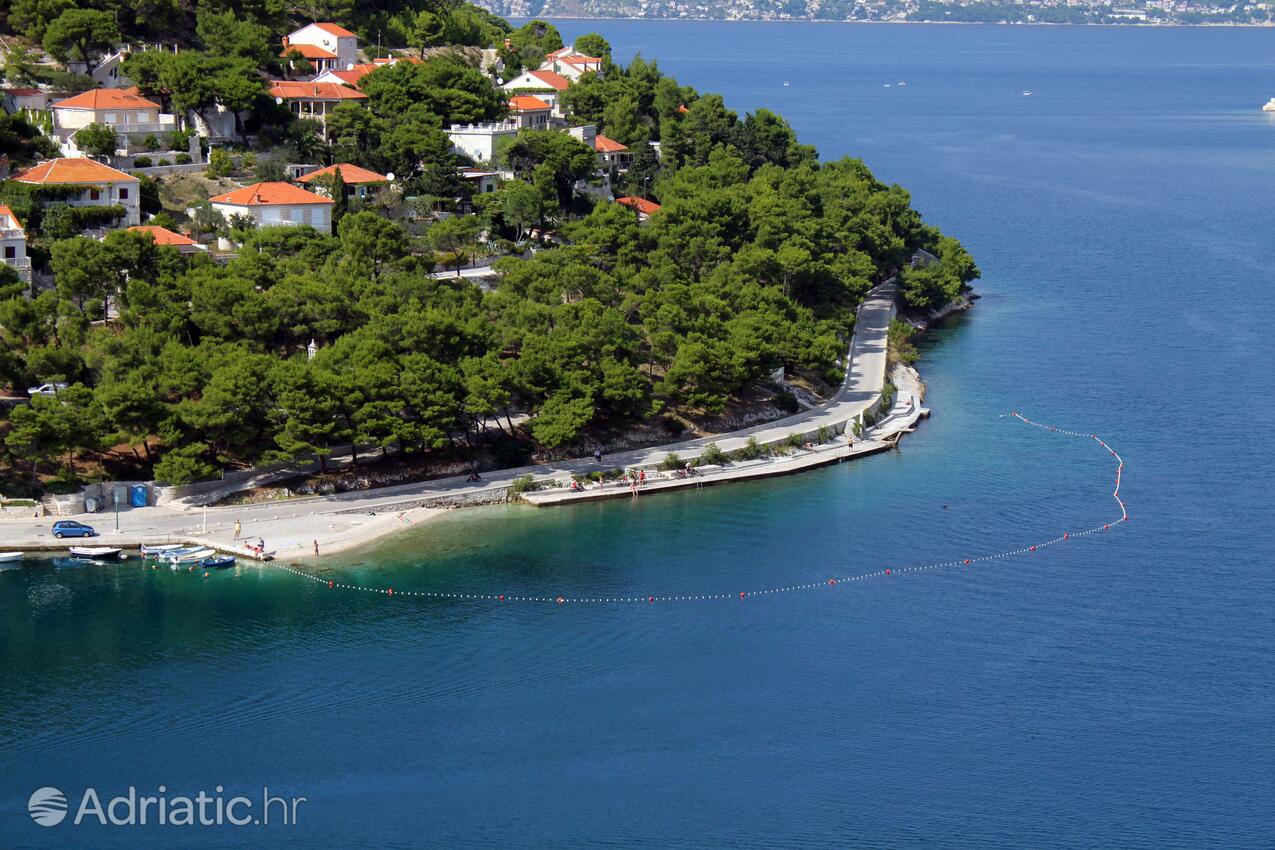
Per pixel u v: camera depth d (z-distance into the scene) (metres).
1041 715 178.62
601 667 187.62
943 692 183.25
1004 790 165.12
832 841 156.62
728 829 158.12
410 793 162.75
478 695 180.88
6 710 175.00
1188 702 181.62
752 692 182.75
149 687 180.00
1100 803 163.25
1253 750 172.62
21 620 193.00
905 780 166.50
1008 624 199.50
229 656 186.88
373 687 181.50
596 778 165.88
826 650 192.50
